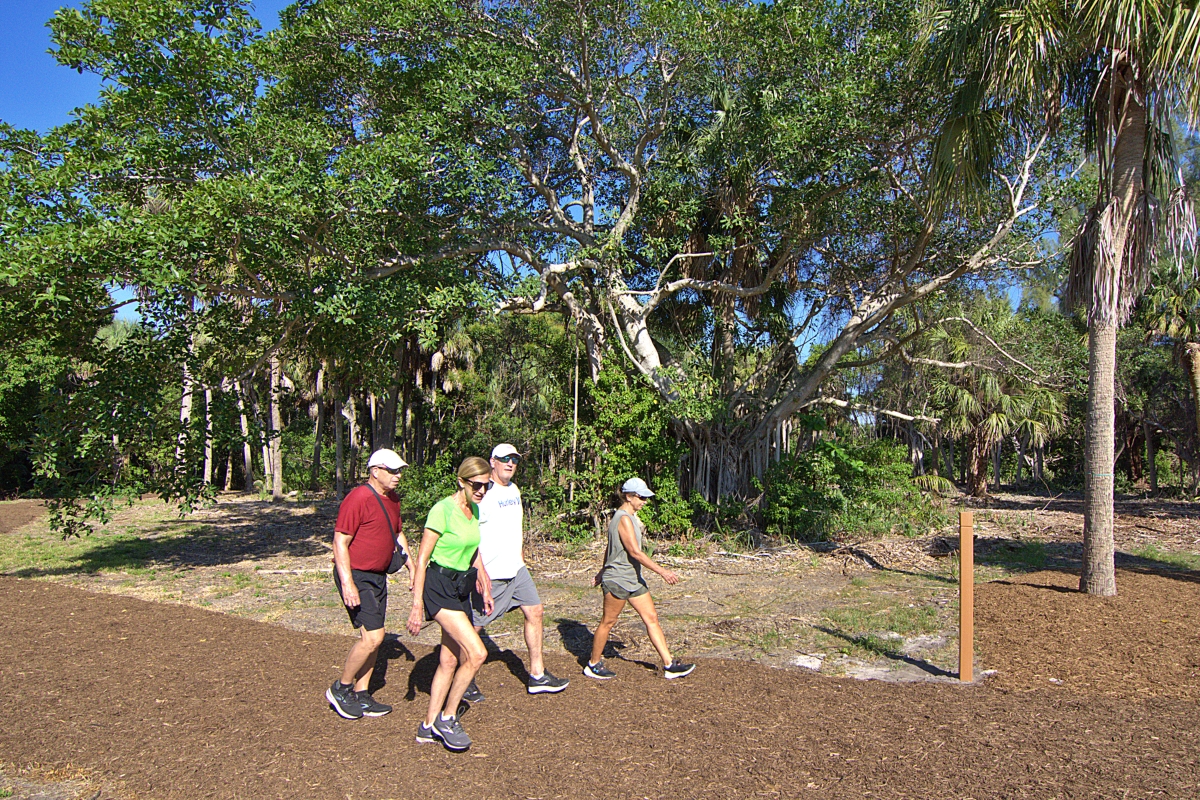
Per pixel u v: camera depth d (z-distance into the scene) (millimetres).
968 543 5629
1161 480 33406
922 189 11562
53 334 10938
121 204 9820
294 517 20109
